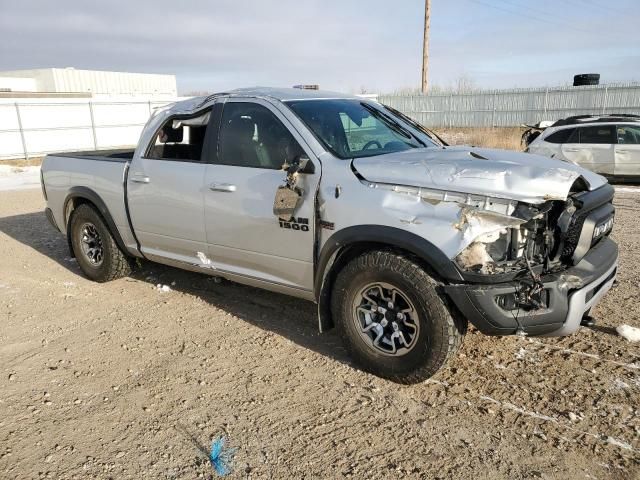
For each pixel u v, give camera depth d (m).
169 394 3.66
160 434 3.24
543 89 28.75
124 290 5.70
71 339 4.55
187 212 4.71
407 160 3.66
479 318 3.26
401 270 3.42
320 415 3.38
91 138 27.95
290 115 4.14
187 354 4.22
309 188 3.86
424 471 2.87
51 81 45.41
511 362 3.93
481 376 3.76
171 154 5.00
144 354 4.25
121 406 3.53
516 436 3.12
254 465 2.95
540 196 3.19
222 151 4.49
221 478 2.86
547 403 3.42
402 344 3.59
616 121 12.41
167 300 5.38
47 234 8.54
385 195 3.50
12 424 3.37
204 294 5.50
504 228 3.24
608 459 2.90
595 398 3.45
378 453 3.02
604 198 3.71
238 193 4.29
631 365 3.82
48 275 6.31
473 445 3.06
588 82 28.06
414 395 3.56
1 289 5.83
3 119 24.77
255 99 4.38
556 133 13.10
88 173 5.65
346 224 3.62
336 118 4.33
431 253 3.27
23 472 2.93
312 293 4.07
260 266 4.35
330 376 3.84
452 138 25.52
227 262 4.62
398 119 4.93
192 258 4.94
